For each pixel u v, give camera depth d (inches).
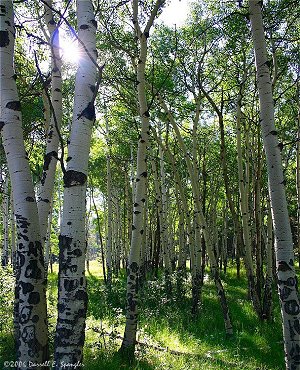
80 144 162.7
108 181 749.9
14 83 183.9
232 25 408.8
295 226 936.9
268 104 211.2
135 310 290.7
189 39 473.4
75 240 156.1
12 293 382.0
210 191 906.7
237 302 575.2
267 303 459.5
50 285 679.1
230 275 1000.9
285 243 196.9
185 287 570.6
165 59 483.2
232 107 571.2
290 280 193.2
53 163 249.8
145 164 312.5
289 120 571.8
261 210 639.8
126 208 1069.8
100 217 1331.2
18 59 395.5
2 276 437.7
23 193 174.4
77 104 166.9
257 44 218.4
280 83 521.7
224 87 520.1
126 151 834.2
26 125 466.0
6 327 295.0
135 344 290.4
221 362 301.4
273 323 451.2
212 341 376.5
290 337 189.2
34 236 173.5
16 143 178.2
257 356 336.5
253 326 446.3
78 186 159.8
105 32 393.4
